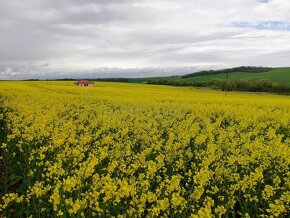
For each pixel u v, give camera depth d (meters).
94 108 27.67
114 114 23.00
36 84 68.31
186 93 63.00
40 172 10.11
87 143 14.16
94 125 18.34
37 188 7.75
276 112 29.86
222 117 26.64
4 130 17.20
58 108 26.05
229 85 96.25
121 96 44.97
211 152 11.83
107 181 8.02
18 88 46.19
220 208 7.04
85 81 83.88
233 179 9.98
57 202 6.83
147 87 81.00
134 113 25.66
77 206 6.55
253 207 9.02
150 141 15.13
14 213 9.05
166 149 12.67
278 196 9.52
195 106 32.47
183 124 19.89
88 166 8.32
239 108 32.00
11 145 13.27
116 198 7.35
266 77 127.62
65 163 11.30
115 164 9.14
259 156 11.87
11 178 10.45
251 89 98.38
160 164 9.90
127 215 7.62
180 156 12.34
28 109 22.22
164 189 9.05
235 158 11.13
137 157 11.38
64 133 13.21
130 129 18.75
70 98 36.06
